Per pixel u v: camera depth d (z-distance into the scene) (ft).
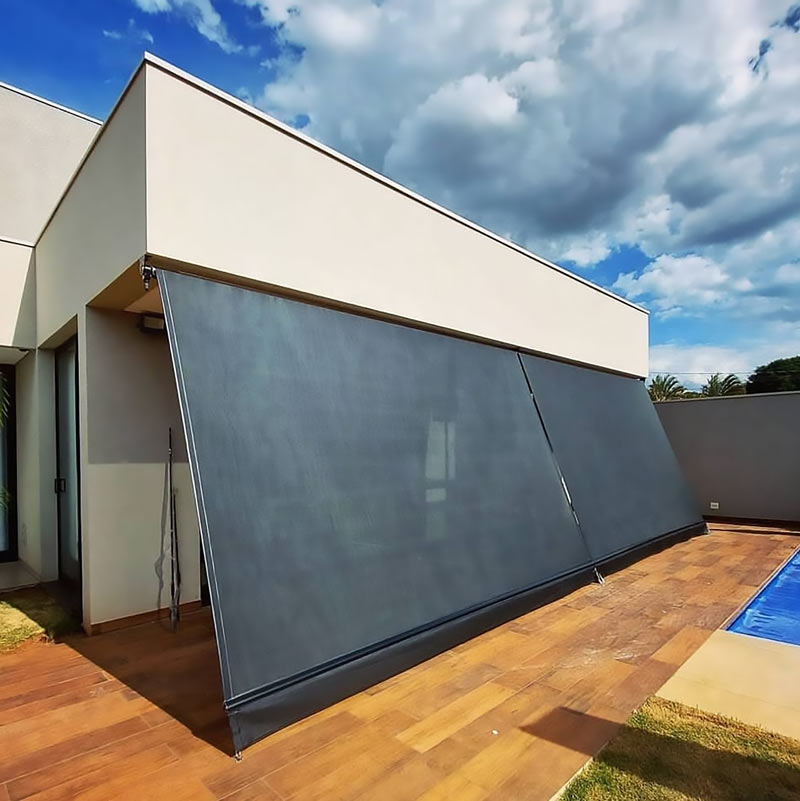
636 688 12.63
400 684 12.82
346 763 9.63
